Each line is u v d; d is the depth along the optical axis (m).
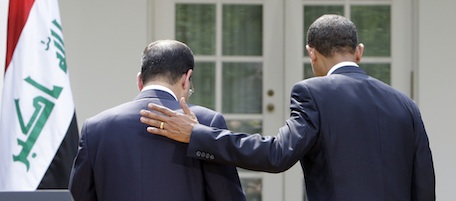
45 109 11.66
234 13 17.20
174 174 7.97
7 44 11.89
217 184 8.07
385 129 8.27
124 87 16.61
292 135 8.09
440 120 16.62
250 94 17.19
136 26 16.66
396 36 17.08
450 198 16.53
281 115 17.14
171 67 8.23
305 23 17.14
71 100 11.90
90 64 16.61
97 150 8.05
